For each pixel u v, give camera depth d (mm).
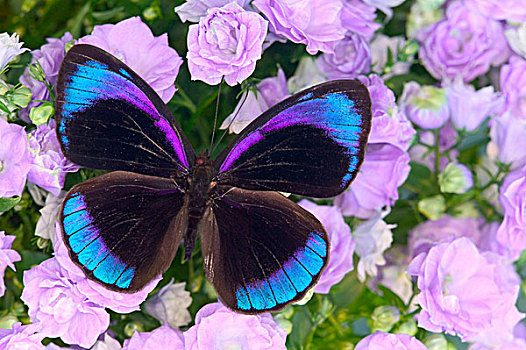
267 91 522
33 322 493
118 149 479
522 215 535
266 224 486
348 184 480
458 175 543
